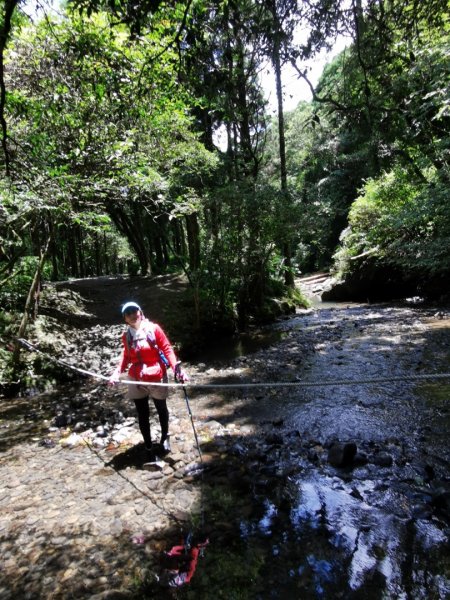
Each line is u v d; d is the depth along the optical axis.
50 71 5.26
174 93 5.80
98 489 3.79
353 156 21.00
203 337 10.68
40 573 2.75
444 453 4.02
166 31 3.35
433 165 11.55
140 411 4.29
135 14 2.69
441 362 7.05
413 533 2.90
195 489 3.69
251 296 13.31
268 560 2.74
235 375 7.50
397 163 11.69
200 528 3.12
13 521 3.37
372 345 8.80
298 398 5.99
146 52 4.89
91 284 19.64
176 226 24.52
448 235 11.91
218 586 2.54
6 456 4.66
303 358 8.26
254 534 3.01
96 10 2.74
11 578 2.72
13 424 5.72
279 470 3.90
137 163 7.05
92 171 6.38
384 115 4.80
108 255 42.03
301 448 4.36
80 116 5.70
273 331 11.59
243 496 3.52
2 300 9.32
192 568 2.71
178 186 10.61
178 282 17.00
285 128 22.70
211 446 4.54
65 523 3.30
